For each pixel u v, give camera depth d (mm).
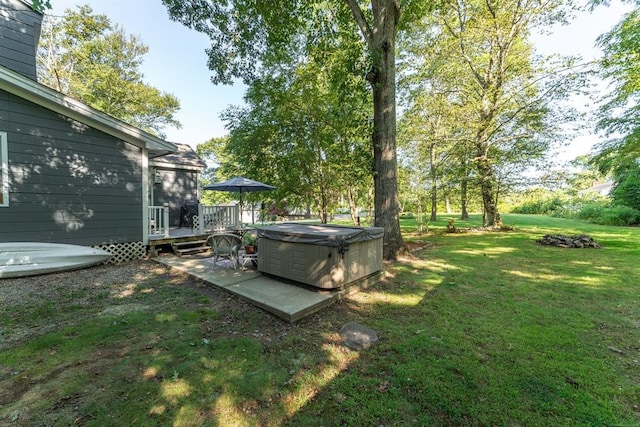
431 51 11648
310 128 10273
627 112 10336
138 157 6348
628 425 1713
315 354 2529
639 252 7262
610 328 3047
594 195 18719
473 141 11672
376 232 4812
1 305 3553
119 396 1932
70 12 14656
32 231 5086
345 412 1836
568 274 5273
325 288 3891
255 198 11445
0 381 2076
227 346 2621
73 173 5508
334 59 7625
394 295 4164
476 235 11047
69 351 2494
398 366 2344
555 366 2338
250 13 6453
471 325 3139
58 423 1688
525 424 1730
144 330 2920
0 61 6066
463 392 2021
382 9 6047
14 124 4895
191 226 10086
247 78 7359
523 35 10852
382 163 6523
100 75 15867
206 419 1758
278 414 1816
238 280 4480
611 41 9758
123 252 6148
